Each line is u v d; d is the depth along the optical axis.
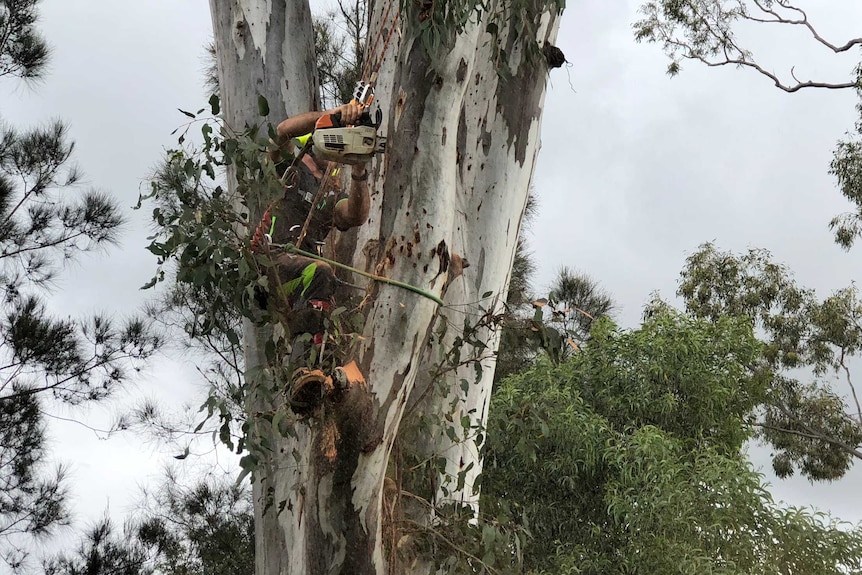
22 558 12.29
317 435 4.05
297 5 5.84
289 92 5.71
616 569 8.81
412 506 5.04
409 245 4.09
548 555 9.15
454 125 4.16
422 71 4.08
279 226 4.38
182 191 4.26
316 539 4.13
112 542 12.47
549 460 9.09
